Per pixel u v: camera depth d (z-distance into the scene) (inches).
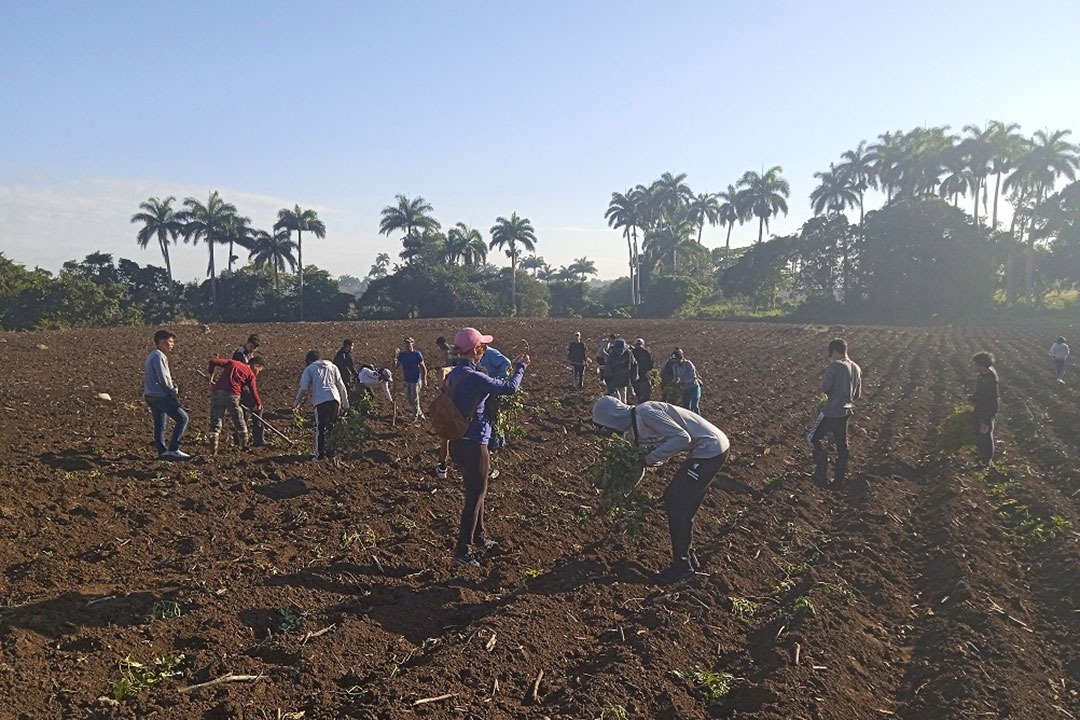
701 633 238.8
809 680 208.4
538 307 3186.5
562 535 329.7
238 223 2748.5
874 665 228.1
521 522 343.0
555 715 185.8
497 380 280.1
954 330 2005.4
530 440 522.3
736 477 424.2
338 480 393.1
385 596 259.9
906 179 2859.3
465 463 280.2
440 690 192.5
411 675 197.8
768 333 1754.4
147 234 2667.3
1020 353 1299.2
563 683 204.1
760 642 237.5
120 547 284.2
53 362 882.8
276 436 505.7
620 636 230.8
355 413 422.0
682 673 210.4
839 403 409.4
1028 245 2657.5
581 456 480.1
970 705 199.3
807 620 242.2
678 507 277.7
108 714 176.6
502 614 235.5
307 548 297.4
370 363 1037.2
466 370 279.0
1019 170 2600.9
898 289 2704.2
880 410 688.4
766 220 3319.4
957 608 261.3
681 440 268.8
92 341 1117.7
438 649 218.1
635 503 287.3
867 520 360.2
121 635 212.2
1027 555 319.9
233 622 226.4
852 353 1320.1
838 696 203.6
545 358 1138.7
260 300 2731.3
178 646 213.8
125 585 251.3
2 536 288.4
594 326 1895.9
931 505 390.3
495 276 3312.0
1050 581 289.7
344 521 329.4
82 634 212.1
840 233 2970.0
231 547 293.3
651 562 300.5
